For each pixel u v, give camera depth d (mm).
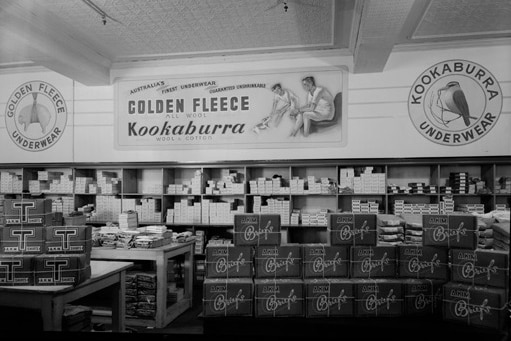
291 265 2652
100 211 6590
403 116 6023
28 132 7094
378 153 6078
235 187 6273
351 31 5469
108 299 5051
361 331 2375
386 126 6062
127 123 6785
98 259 4340
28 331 2453
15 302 2623
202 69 6605
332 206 6410
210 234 6723
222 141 6535
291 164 6105
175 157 6660
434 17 5055
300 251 2664
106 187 6578
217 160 6422
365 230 2645
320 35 5664
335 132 6207
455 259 2471
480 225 2822
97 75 6480
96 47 6082
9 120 7160
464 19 5113
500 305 2221
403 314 2498
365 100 6129
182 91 6652
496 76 5809
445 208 5730
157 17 5043
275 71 6406
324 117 6238
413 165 6117
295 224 6062
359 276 2627
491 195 5652
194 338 2410
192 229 6395
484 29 5441
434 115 5945
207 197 6660
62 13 4867
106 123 6848
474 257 2398
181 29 5441
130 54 6406
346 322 2414
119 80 6812
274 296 2516
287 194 6148
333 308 2506
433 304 2488
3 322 2596
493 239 2688
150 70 6746
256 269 2652
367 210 5988
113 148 6820
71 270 2662
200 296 5531
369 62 5590
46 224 2805
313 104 6270
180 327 4238
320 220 6035
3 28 4707
